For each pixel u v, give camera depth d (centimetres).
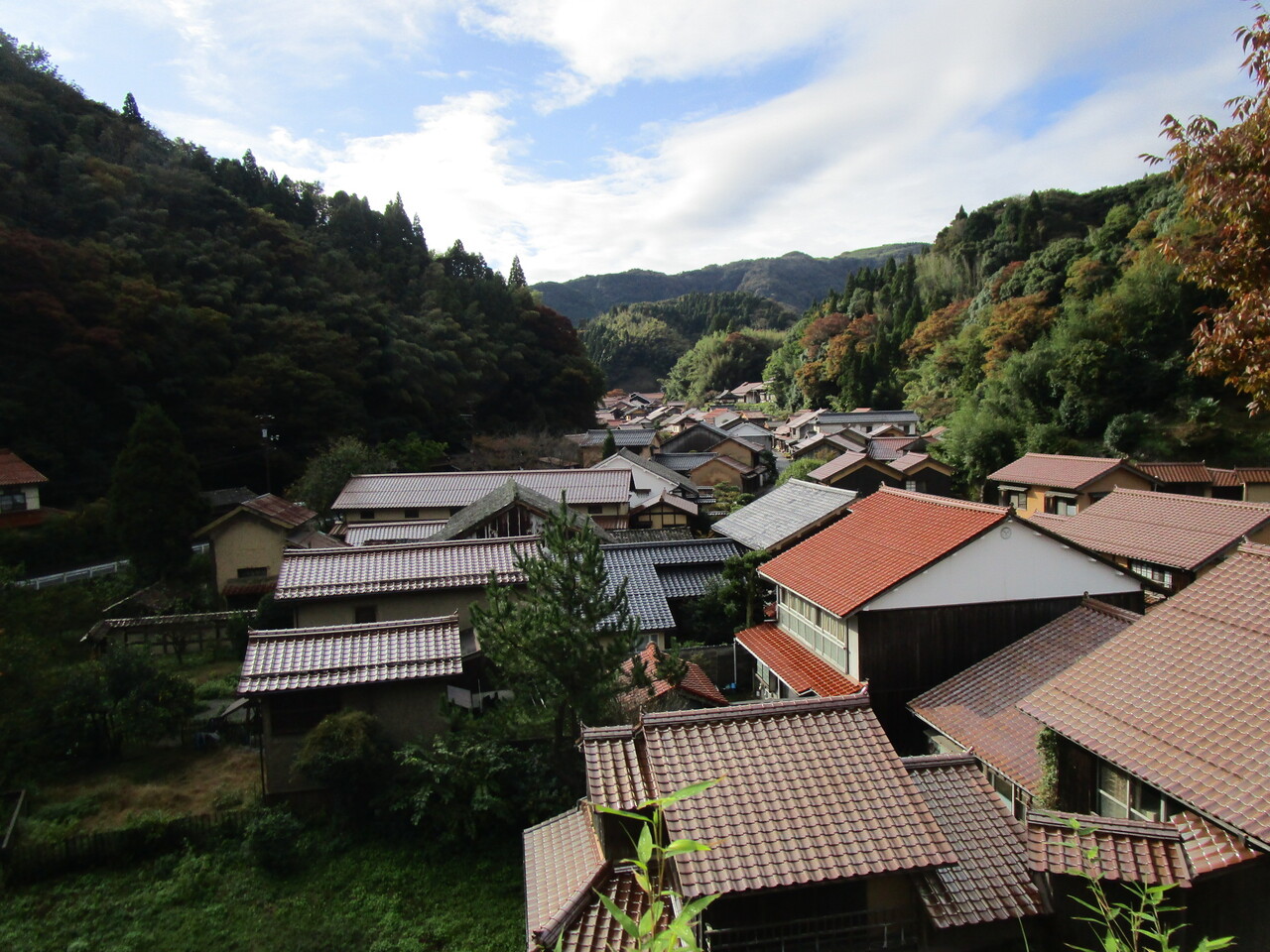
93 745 1436
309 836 1223
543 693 1207
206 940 1028
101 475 3061
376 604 1681
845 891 688
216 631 2014
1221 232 693
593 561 1224
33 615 1817
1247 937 650
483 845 1214
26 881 1131
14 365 3000
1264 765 689
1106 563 1381
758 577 1864
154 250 3775
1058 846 689
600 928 716
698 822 697
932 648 1336
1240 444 3303
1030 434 3638
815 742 792
